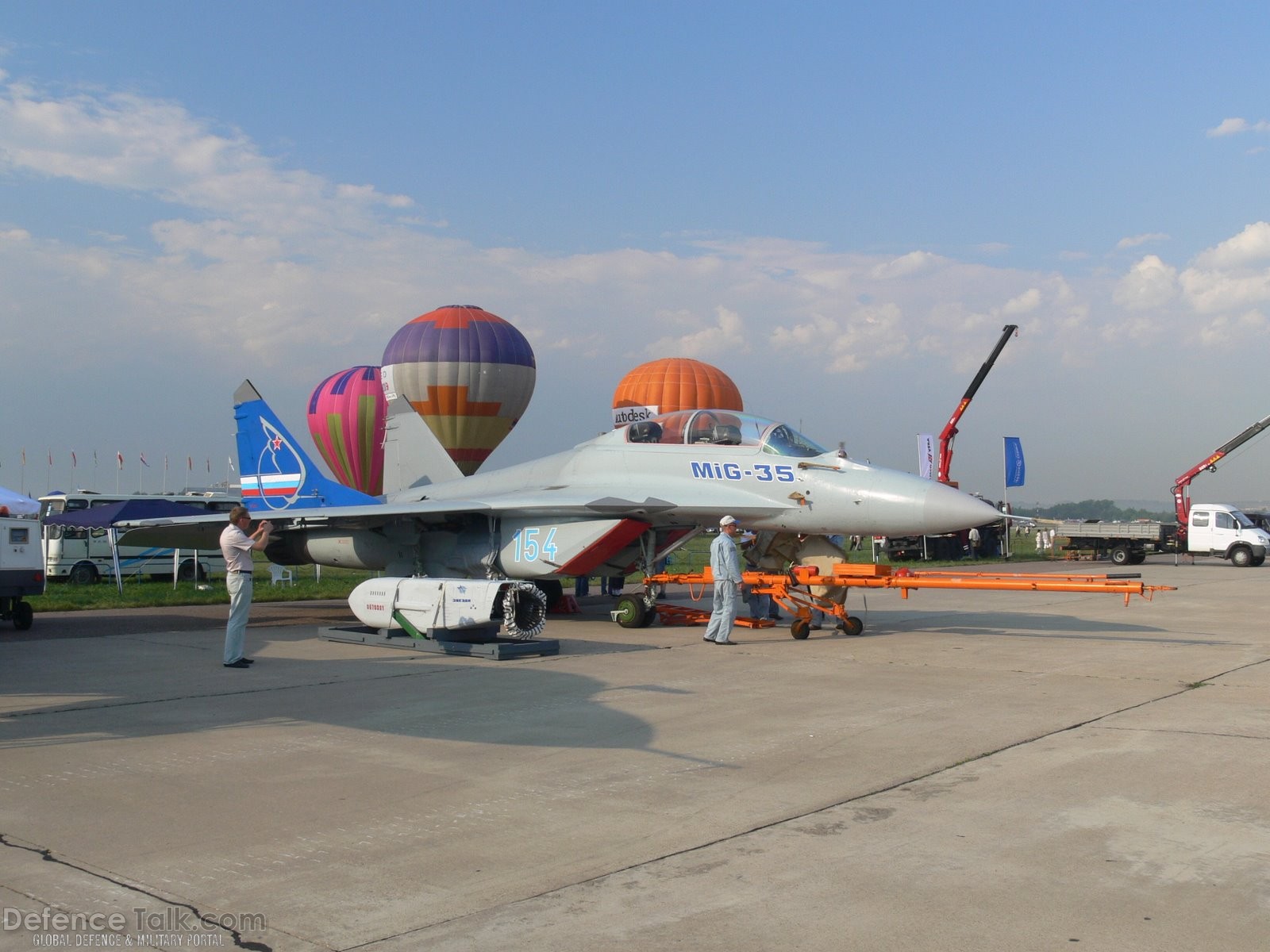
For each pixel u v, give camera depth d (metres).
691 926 4.00
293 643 13.79
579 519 15.88
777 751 7.01
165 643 13.87
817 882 4.46
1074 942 3.84
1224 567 39.41
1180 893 4.31
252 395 21.42
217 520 17.31
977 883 4.44
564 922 4.05
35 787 6.15
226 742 7.41
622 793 5.95
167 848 5.01
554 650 12.59
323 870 4.68
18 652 12.80
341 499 20.09
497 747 7.22
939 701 8.99
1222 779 6.17
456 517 17.45
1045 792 5.91
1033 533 69.69
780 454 15.10
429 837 5.16
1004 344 43.97
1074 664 11.47
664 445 16.17
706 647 13.34
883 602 21.58
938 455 45.78
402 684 10.09
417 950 3.79
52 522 24.03
